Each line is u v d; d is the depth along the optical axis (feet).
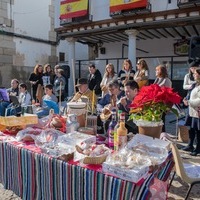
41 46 40.98
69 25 30.89
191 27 27.91
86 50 46.65
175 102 6.26
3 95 15.81
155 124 6.37
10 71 36.19
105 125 8.06
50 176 6.11
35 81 22.50
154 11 25.34
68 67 30.53
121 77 16.25
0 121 8.14
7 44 35.55
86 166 5.59
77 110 7.91
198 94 12.42
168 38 34.22
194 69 13.65
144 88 6.46
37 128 8.36
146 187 4.77
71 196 5.74
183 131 15.17
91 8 29.19
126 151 5.73
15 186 7.21
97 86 19.86
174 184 9.93
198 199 8.85
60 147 6.38
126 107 8.68
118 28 27.58
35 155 6.38
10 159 7.19
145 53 35.99
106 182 5.11
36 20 39.75
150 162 5.31
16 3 36.32
